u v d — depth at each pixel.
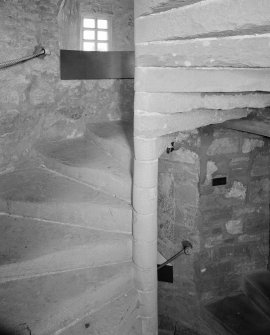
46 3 3.20
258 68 1.36
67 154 3.17
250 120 2.49
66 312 1.83
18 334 1.63
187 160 3.12
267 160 3.27
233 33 1.17
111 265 2.22
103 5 4.07
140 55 1.66
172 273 3.48
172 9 1.37
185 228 3.31
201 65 1.38
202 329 3.45
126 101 4.18
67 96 3.61
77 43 3.90
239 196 3.28
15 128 3.11
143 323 2.23
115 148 2.98
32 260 2.04
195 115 2.08
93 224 2.40
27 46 3.09
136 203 2.06
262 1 1.00
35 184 2.80
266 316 3.24
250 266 3.53
